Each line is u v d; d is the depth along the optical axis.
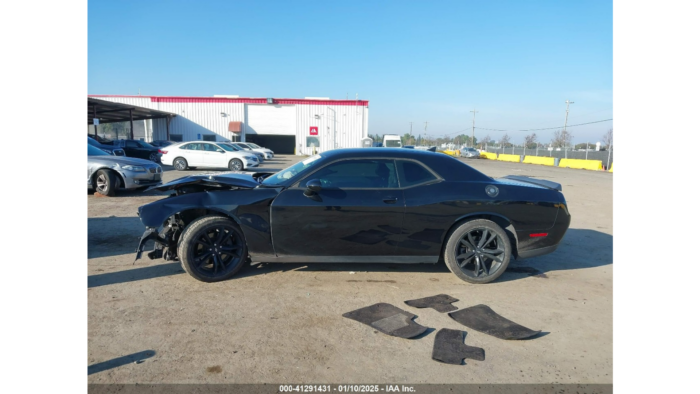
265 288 4.24
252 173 5.46
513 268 5.26
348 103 43.78
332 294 4.14
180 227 4.55
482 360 3.00
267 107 43.16
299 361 2.90
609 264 5.51
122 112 33.25
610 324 3.66
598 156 34.47
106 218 7.42
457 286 4.49
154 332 3.25
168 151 19.17
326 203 4.29
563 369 2.93
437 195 4.44
